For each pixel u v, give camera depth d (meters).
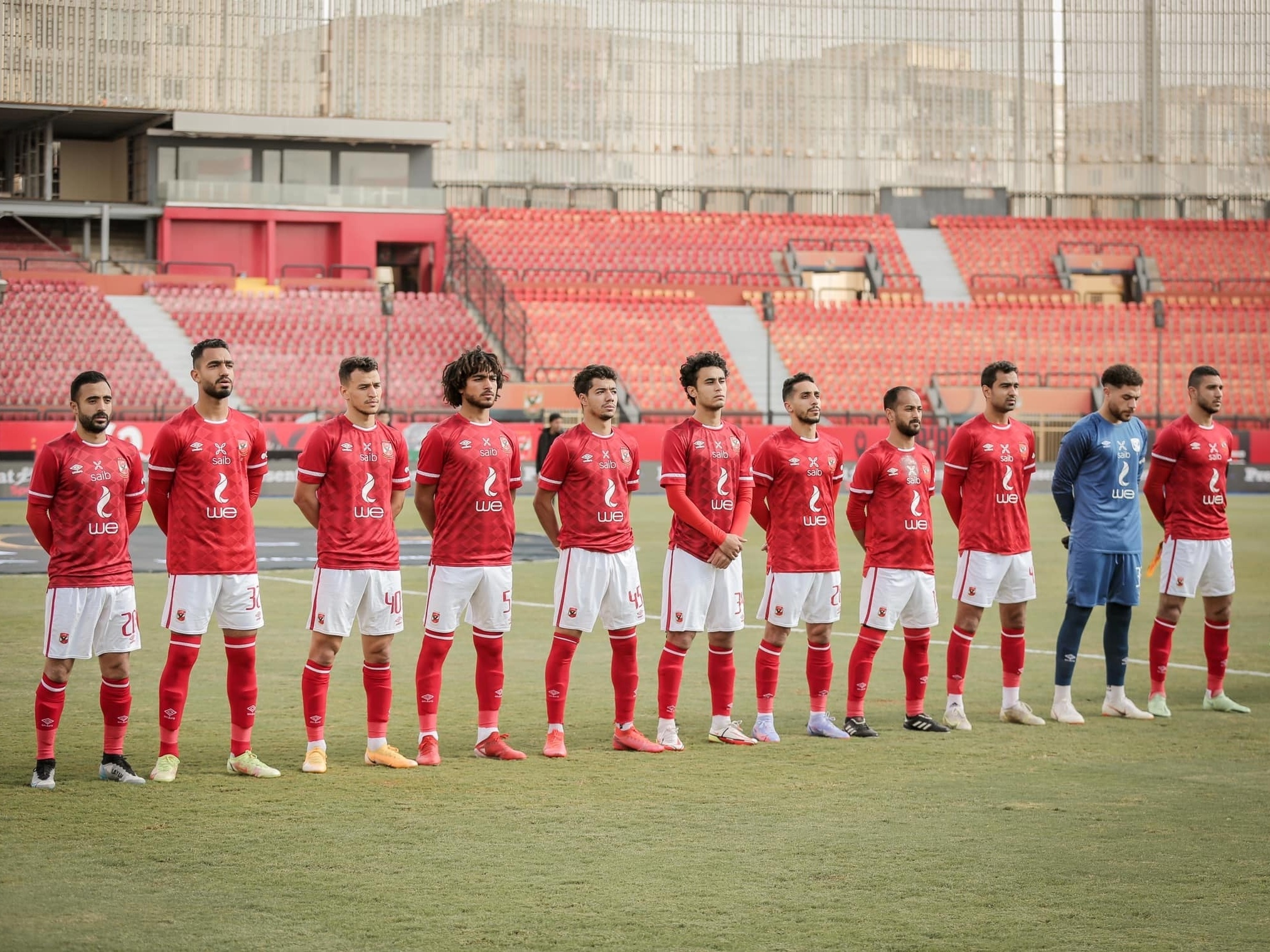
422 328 48.53
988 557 10.62
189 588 8.71
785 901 6.30
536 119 59.34
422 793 8.37
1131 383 10.95
